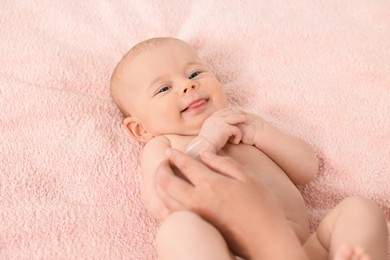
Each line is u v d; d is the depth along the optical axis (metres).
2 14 1.58
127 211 1.24
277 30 1.55
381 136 1.35
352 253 0.87
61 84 1.46
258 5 1.63
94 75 1.49
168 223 0.96
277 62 1.52
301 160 1.24
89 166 1.30
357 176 1.31
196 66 1.32
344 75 1.46
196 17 1.62
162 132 1.28
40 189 1.26
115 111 1.42
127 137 1.36
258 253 0.95
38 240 1.19
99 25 1.60
